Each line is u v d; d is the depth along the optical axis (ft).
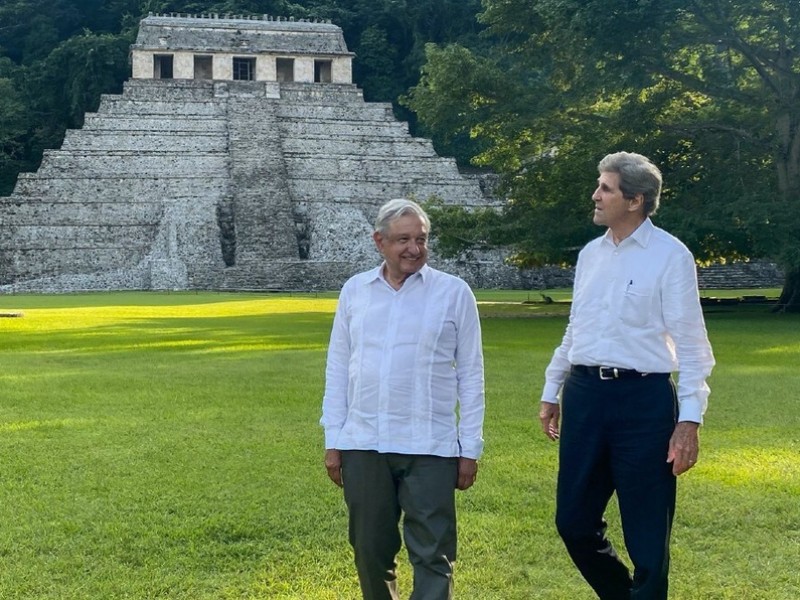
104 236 217.97
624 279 19.67
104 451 35.55
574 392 20.11
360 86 323.57
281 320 102.73
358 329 19.63
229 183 233.14
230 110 253.65
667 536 19.12
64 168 229.04
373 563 19.40
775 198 111.45
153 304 136.67
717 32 111.86
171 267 201.36
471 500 29.19
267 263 200.44
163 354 67.41
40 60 315.37
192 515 27.71
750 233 104.47
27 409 44.32
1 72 304.30
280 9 321.93
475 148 303.07
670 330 19.47
